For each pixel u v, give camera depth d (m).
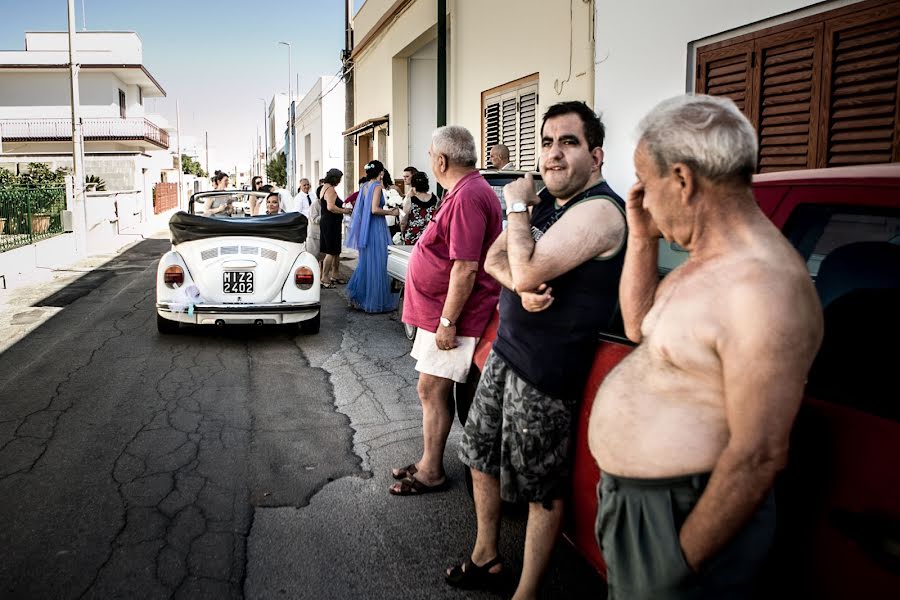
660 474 1.60
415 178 9.05
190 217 7.43
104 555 3.15
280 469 4.13
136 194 28.27
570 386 2.50
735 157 1.50
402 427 4.86
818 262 2.15
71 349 7.12
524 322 2.55
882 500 1.62
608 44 8.06
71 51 21.88
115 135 40.84
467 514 3.59
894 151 5.05
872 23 5.12
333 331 8.04
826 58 5.50
